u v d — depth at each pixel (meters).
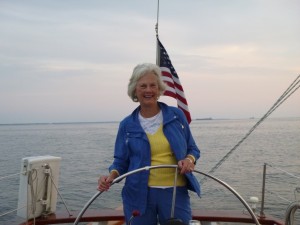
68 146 50.28
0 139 82.38
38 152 39.91
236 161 24.78
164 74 5.50
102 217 4.07
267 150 33.78
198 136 67.12
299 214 8.33
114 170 2.55
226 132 88.94
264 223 4.05
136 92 2.58
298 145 39.44
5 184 17.31
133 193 2.52
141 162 2.49
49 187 4.20
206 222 4.11
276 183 15.68
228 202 11.62
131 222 2.53
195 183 2.53
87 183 17.28
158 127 2.56
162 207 2.50
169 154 2.52
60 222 4.09
